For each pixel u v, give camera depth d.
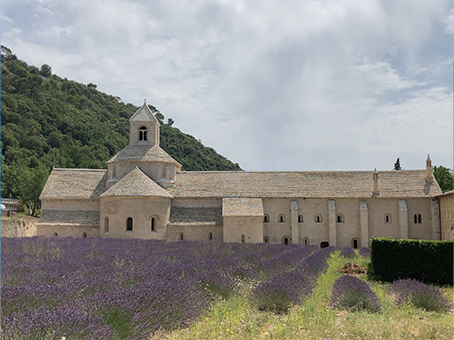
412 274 24.98
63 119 128.25
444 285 24.17
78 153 113.44
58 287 13.80
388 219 57.09
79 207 57.53
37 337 9.30
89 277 17.11
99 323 10.30
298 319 14.00
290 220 57.19
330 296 18.23
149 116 62.47
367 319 14.68
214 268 22.06
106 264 22.83
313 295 18.09
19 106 120.06
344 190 58.12
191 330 12.98
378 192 57.47
